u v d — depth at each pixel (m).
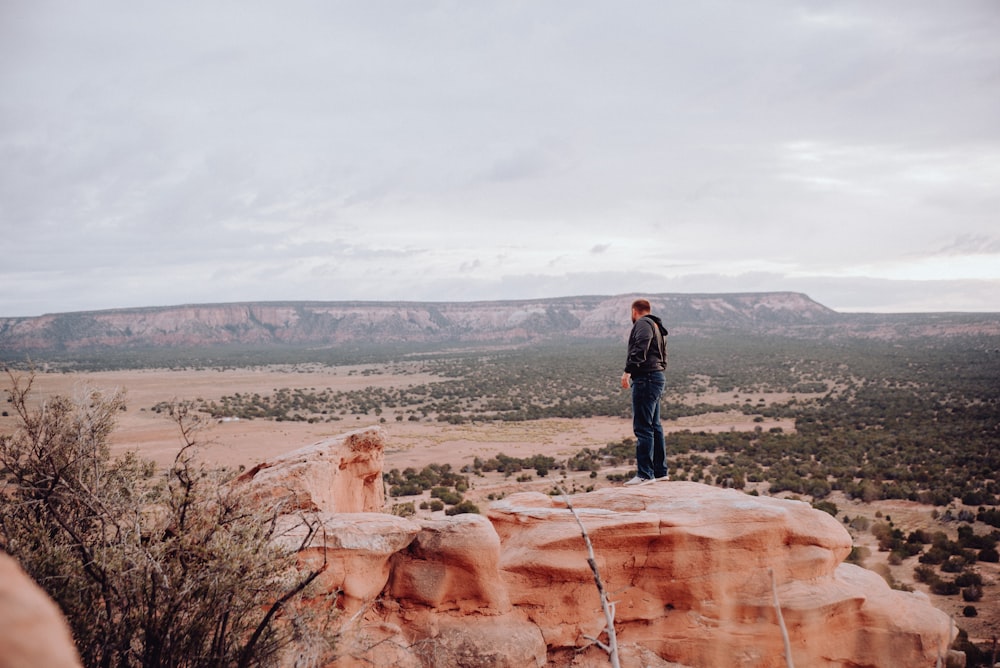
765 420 79.69
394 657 7.23
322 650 6.05
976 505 34.12
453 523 8.05
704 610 8.09
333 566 7.38
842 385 118.38
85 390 6.71
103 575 5.32
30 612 0.86
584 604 8.12
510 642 7.61
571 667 7.78
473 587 7.88
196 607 5.52
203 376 163.50
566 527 8.34
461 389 131.12
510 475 48.22
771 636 7.94
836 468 44.66
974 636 16.86
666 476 10.56
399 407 105.75
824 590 8.16
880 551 25.83
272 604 6.22
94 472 6.26
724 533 8.20
